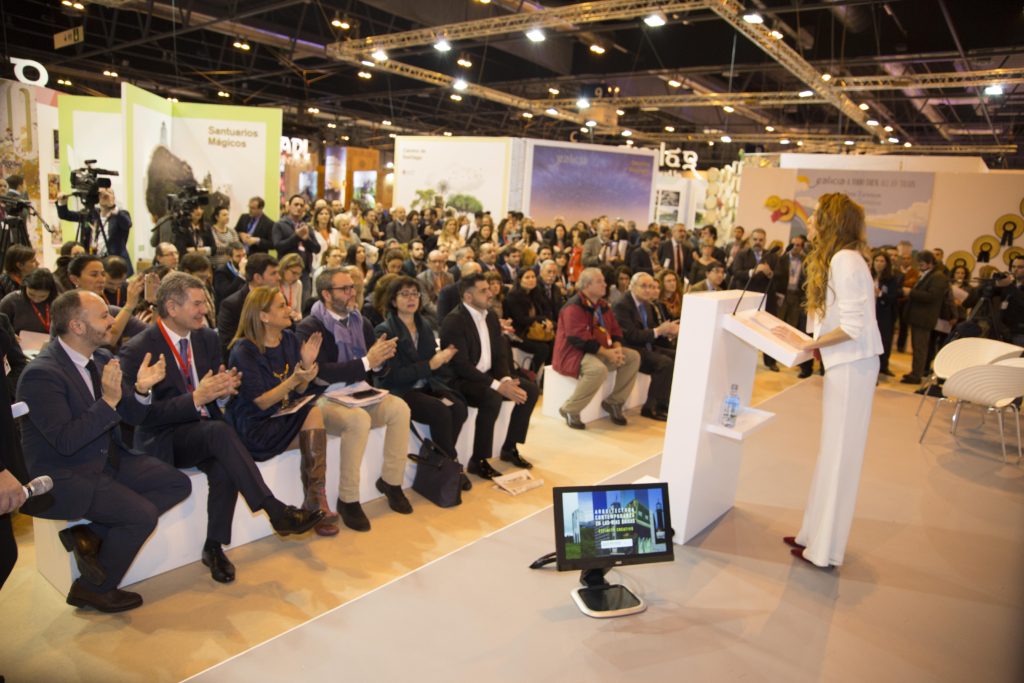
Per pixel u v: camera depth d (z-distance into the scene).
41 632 2.26
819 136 18.41
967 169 10.80
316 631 2.26
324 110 19.41
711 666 2.16
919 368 6.90
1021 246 9.69
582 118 17.39
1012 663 2.28
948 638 2.41
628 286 5.93
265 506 2.62
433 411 3.53
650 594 2.58
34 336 3.54
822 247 2.75
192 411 2.66
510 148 11.35
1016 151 17.44
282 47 11.82
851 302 2.62
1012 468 4.35
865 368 2.69
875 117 15.73
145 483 2.50
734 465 3.34
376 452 3.43
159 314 2.78
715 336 2.83
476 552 2.86
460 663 2.11
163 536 2.64
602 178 12.34
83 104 7.30
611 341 4.89
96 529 2.40
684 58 12.57
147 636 2.26
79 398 2.35
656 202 15.12
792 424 5.09
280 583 2.63
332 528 3.03
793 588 2.69
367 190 17.66
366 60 12.34
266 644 2.18
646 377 5.57
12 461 1.59
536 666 2.11
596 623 2.36
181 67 15.09
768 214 11.12
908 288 8.61
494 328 4.15
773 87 15.53
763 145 24.20
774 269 7.52
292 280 4.57
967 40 9.46
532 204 11.74
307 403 3.02
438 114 20.50
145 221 6.50
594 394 4.76
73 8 10.45
